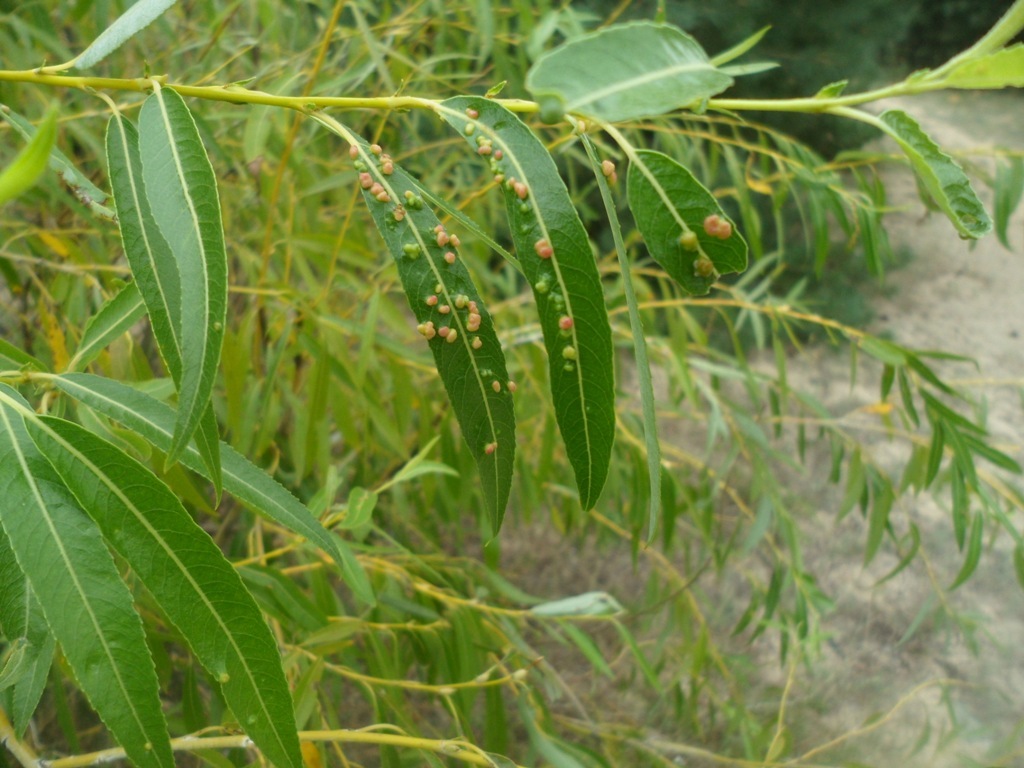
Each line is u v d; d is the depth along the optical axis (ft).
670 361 3.05
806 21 5.82
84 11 2.06
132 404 0.93
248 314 2.03
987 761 3.65
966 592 4.95
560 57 0.60
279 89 1.99
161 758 0.76
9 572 0.86
